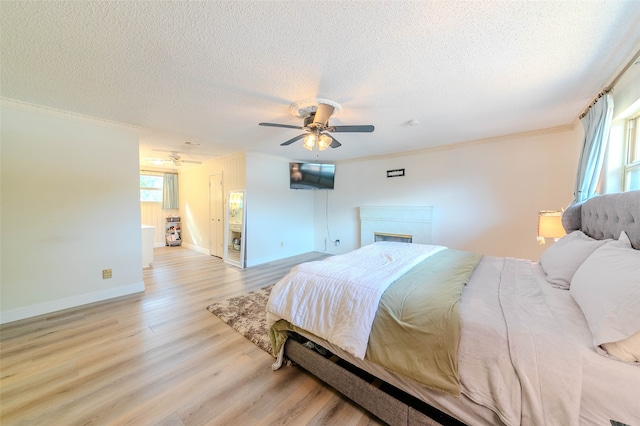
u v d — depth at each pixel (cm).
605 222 180
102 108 258
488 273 193
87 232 296
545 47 156
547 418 89
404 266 196
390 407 131
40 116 261
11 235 250
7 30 138
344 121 292
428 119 288
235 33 144
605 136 208
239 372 180
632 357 85
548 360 93
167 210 714
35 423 136
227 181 526
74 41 149
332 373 157
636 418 79
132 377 173
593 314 104
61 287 279
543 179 336
